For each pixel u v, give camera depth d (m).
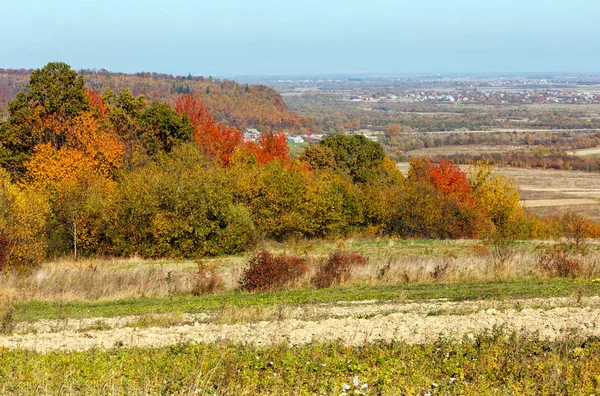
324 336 15.25
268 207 47.47
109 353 14.45
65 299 23.67
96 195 40.97
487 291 21.89
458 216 54.06
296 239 49.16
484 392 10.62
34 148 45.59
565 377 11.25
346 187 54.50
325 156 68.69
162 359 13.41
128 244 40.62
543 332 14.88
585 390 10.65
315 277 25.33
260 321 17.84
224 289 25.17
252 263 25.59
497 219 58.84
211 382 11.72
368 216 53.94
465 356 12.96
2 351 14.35
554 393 10.65
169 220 39.94
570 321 15.81
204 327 17.17
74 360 13.51
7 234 31.25
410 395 10.52
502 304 18.80
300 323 16.94
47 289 24.61
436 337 14.71
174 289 24.89
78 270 29.05
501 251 29.44
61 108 50.09
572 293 20.08
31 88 50.28
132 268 33.50
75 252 39.16
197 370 12.01
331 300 21.50
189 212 40.81
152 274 27.23
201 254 40.62
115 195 40.94
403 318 17.02
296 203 47.91
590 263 26.58
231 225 41.62
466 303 19.56
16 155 48.97
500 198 59.84
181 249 40.41
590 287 22.31
